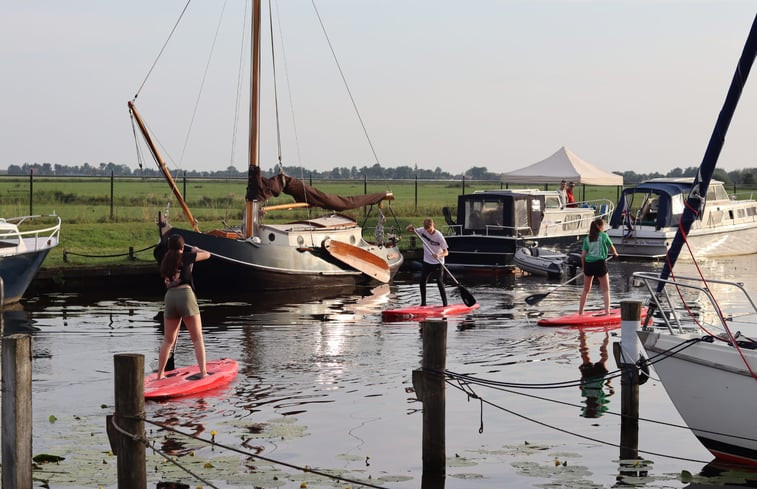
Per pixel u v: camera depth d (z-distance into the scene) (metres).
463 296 18.89
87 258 24.95
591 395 11.25
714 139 10.30
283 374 12.34
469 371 12.55
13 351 7.21
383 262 24.05
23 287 19.89
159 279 23.36
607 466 8.59
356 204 24.36
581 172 39.22
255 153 22.59
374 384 11.77
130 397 7.32
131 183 100.81
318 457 8.76
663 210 30.95
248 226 22.67
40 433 9.43
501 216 28.97
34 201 44.38
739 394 8.91
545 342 14.77
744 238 33.47
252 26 22.58
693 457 8.96
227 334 15.61
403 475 8.25
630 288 23.16
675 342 9.25
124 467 7.33
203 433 9.48
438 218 40.50
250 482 7.98
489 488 7.94
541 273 26.98
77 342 14.80
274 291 22.38
